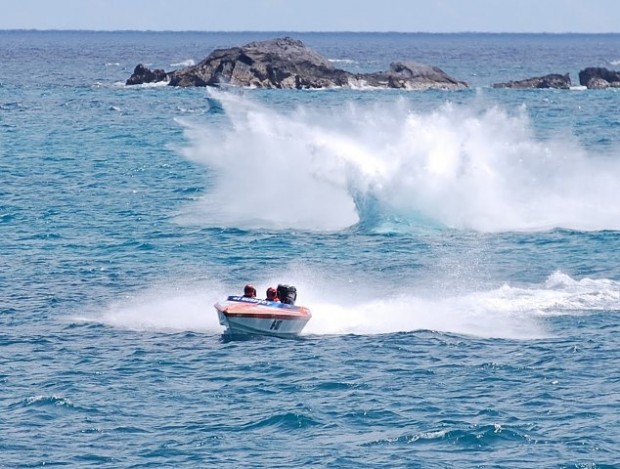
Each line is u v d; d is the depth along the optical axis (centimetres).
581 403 9012
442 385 9500
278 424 8600
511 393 9275
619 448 8081
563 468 7731
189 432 8438
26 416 8750
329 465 7812
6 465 7794
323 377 9719
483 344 10650
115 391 9362
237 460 7906
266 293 11450
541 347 10531
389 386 9481
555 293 12488
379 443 8219
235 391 9375
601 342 10669
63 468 7756
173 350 10562
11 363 10138
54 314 11856
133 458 7950
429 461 7875
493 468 7744
